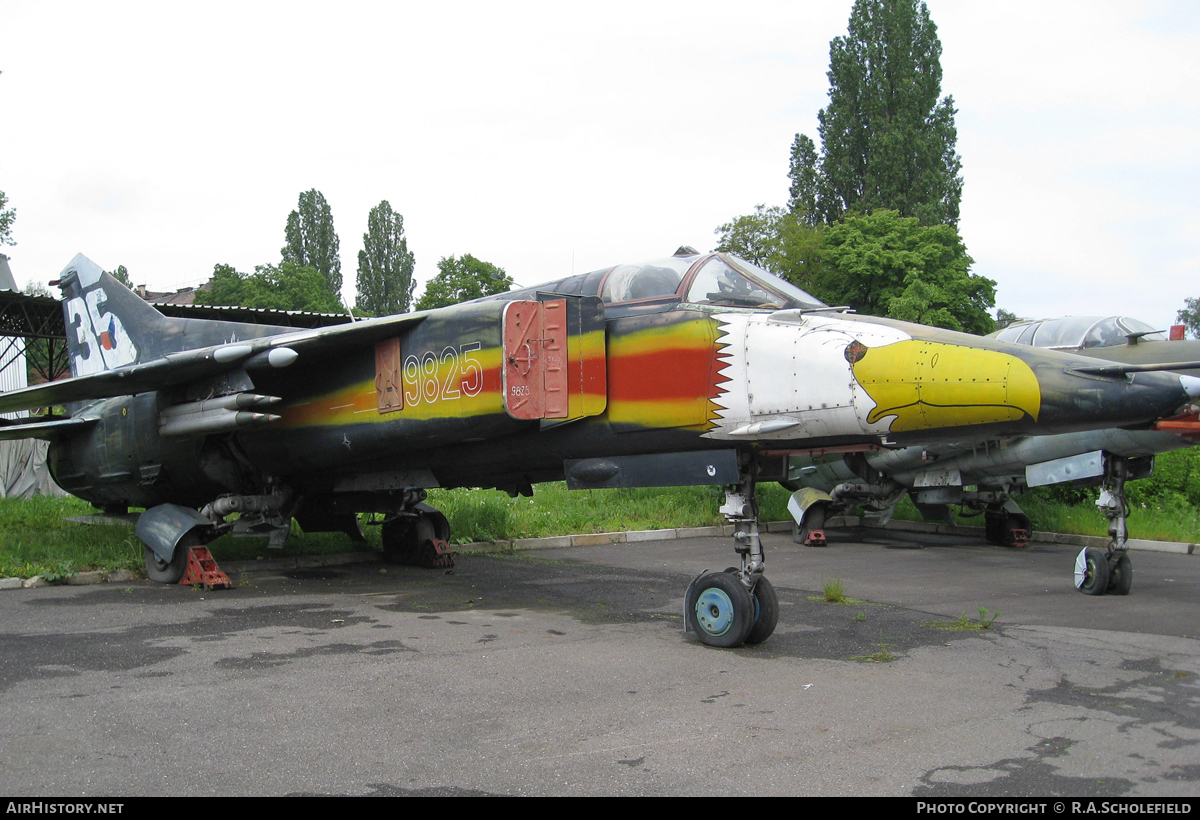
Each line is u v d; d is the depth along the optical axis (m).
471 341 8.08
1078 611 8.38
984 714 4.90
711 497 18.00
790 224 37.97
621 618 7.84
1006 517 14.24
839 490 14.55
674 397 7.09
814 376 6.46
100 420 11.16
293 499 11.10
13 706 4.88
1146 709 5.02
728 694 5.29
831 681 5.61
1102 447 10.02
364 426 9.27
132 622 7.35
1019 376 5.95
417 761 4.09
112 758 4.09
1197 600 9.04
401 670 5.79
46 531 12.61
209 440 10.37
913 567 11.62
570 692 5.30
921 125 39.62
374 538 13.20
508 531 13.97
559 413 7.58
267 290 52.88
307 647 6.47
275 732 4.48
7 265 33.44
